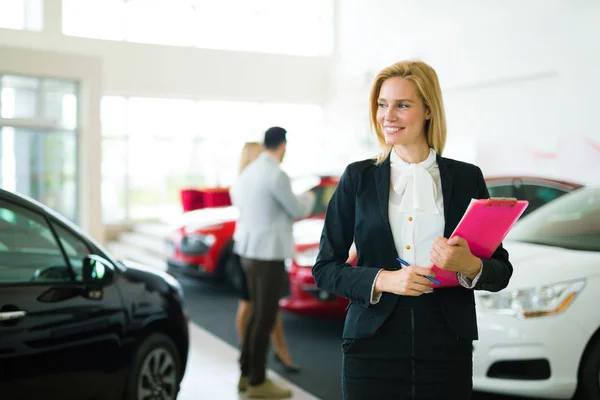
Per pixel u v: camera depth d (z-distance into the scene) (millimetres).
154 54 15008
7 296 2957
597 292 3793
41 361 3061
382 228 1934
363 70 15203
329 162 16547
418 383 1896
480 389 3883
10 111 11609
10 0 13875
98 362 3375
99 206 12305
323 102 16750
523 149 10820
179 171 15672
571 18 9859
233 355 5582
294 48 16703
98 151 12281
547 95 10398
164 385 3857
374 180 1981
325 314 5969
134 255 12078
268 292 4371
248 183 4383
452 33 12359
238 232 4492
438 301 1899
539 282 3824
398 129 1944
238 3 16047
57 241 3324
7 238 3061
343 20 16016
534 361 3750
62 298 3203
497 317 3836
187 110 15680
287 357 5039
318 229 6797
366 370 1934
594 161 9484
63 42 14188
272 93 16188
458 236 1768
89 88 12125
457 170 1979
